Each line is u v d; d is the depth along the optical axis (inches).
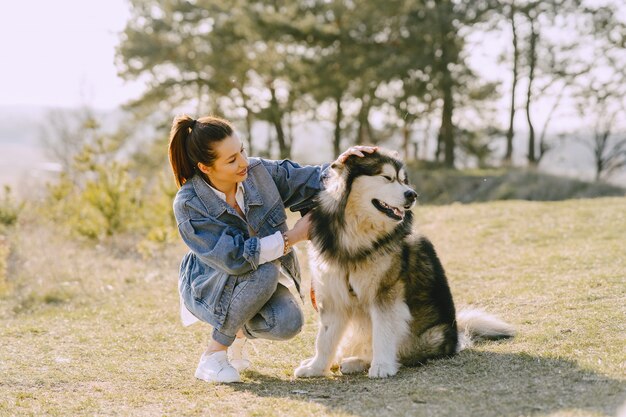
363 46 916.6
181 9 954.1
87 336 201.6
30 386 146.7
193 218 141.5
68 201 482.3
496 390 121.9
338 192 148.4
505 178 814.5
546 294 210.5
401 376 142.7
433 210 503.2
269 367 161.6
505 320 184.7
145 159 1010.1
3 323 228.4
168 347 186.1
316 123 1122.7
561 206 454.3
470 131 1113.4
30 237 398.3
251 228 148.0
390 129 1112.2
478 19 932.6
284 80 934.4
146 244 374.0
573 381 123.0
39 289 280.1
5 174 2222.0
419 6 933.8
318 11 929.5
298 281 156.3
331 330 151.7
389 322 147.6
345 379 145.5
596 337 155.1
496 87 1005.2
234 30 924.6
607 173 1018.7
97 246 390.3
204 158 138.9
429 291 156.6
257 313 148.9
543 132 1066.1
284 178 156.6
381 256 145.9
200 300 145.8
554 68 994.7
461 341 162.9
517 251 307.0
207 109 1044.5
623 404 105.5
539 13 962.1
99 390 142.3
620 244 285.9
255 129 1165.7
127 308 244.1
